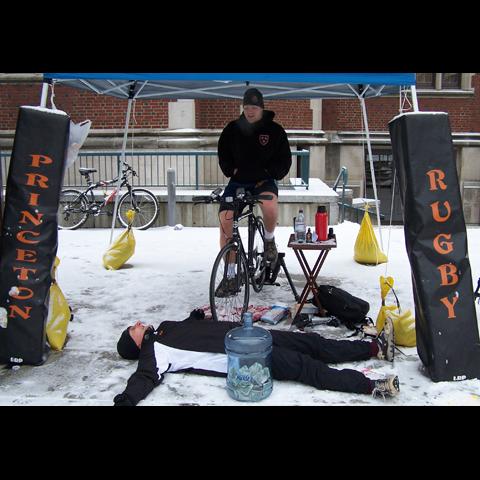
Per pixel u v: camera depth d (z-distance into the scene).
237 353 3.34
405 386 3.59
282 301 5.50
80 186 11.29
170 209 9.99
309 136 13.47
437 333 3.65
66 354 4.15
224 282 4.71
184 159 11.57
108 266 6.74
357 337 4.49
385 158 15.12
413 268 3.75
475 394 3.48
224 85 6.38
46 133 3.85
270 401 3.37
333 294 4.74
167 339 3.76
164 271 6.69
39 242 3.88
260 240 6.14
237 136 5.27
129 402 3.29
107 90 6.32
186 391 3.51
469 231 9.73
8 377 3.75
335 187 11.91
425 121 3.67
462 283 3.71
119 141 11.89
